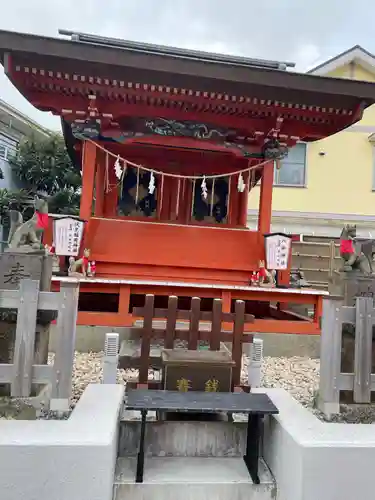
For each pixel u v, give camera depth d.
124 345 5.52
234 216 10.70
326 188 16.08
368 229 16.12
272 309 10.46
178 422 3.84
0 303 3.30
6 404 3.32
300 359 7.28
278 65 10.24
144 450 3.76
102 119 8.55
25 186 18.38
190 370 3.99
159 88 7.79
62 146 17.81
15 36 6.90
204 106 8.38
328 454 3.03
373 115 16.27
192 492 3.34
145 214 10.37
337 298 3.62
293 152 16.08
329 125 9.02
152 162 10.39
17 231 4.13
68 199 17.58
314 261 14.80
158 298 9.02
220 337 4.35
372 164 16.22
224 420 4.00
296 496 3.04
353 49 15.60
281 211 15.91
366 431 3.30
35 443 2.90
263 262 8.71
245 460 3.73
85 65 7.34
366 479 3.08
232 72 7.55
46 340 3.92
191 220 10.54
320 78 7.74
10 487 2.87
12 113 17.08
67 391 3.39
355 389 3.60
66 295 3.38
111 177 10.26
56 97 8.27
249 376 4.71
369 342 3.62
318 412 3.75
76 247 7.92
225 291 7.67
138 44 9.47
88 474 2.93
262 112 8.51
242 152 9.23
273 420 3.60
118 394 3.92
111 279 7.77
